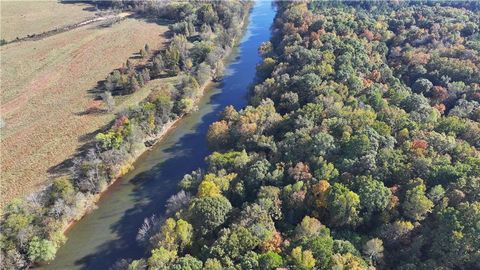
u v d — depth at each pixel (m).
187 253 108.19
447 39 196.75
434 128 134.12
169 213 123.38
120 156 148.75
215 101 197.00
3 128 168.75
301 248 98.12
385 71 174.12
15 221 115.75
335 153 125.75
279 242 102.56
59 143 159.62
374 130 128.25
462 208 98.19
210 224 110.25
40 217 122.00
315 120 144.38
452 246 93.94
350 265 91.69
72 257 119.00
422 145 121.25
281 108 162.12
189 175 134.62
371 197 107.12
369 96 156.88
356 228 109.19
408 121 135.75
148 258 106.94
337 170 118.38
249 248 101.81
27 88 198.50
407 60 184.38
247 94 192.12
